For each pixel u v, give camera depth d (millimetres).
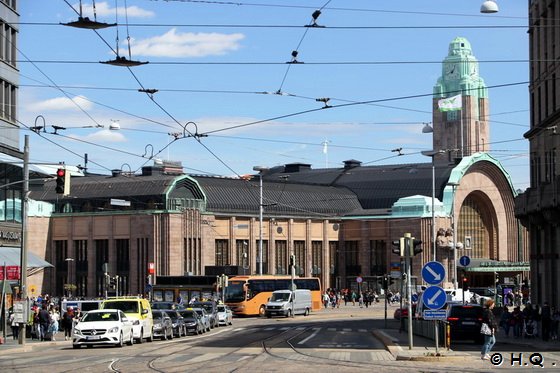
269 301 89938
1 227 64688
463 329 45219
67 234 113812
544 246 67000
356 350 40844
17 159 66625
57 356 38750
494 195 138125
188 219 109125
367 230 130000
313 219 127562
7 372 30500
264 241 120812
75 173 120812
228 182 120188
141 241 108438
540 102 69000
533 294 70688
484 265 128500
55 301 83562
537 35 70062
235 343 46969
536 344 46875
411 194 134375
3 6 63938
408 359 34281
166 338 51719
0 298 58188
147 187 109500
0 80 63906
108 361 34875
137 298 49500
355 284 130375
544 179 67188
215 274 101062
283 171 154125
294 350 40906
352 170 145000
